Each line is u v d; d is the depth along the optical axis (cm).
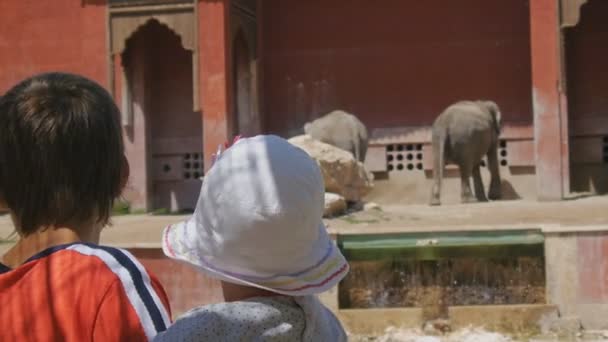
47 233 205
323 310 208
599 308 856
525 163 1611
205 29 1489
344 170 1245
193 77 1513
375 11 1692
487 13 1641
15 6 1622
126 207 1617
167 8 1500
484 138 1465
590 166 1573
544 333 834
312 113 1717
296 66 1723
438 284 916
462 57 1653
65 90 208
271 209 192
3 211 222
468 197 1479
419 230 938
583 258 862
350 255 927
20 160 202
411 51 1675
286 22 1725
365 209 1246
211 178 202
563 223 997
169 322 192
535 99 1427
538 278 902
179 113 1681
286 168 197
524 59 1622
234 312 187
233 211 195
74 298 187
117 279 191
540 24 1429
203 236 202
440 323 872
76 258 194
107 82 1545
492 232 925
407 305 918
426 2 1669
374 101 1689
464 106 1479
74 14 1598
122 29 1523
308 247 200
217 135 1487
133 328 185
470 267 914
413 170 1669
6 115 205
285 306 193
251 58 1667
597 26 1572
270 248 194
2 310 189
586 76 1577
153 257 898
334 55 1709
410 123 1672
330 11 1711
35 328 184
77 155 203
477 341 805
